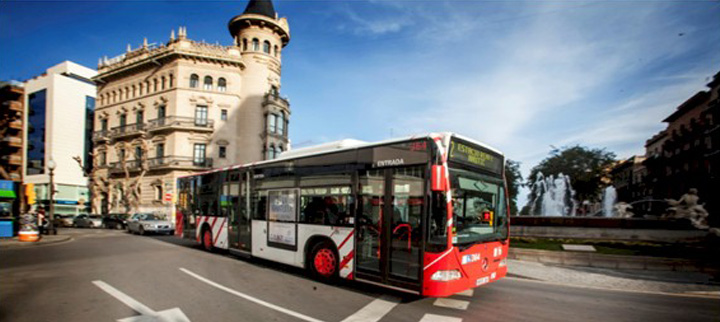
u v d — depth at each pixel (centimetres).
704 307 652
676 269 997
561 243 1357
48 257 1131
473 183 668
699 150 3728
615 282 864
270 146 3916
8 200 1900
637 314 605
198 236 1343
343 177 764
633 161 5559
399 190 652
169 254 1202
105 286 727
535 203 3738
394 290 728
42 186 4884
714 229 1359
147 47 3956
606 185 3556
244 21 3912
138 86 3994
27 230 1608
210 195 1289
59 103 5000
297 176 882
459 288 593
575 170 3556
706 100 3703
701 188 3303
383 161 689
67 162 5031
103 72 4253
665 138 4559
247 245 1040
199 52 3681
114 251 1289
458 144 647
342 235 745
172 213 3506
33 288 711
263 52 3962
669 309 638
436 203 592
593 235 1530
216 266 966
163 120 3650
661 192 4506
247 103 3847
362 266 701
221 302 622
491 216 708
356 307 611
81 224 3231
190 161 3609
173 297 649
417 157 632
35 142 5053
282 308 596
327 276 777
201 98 3700
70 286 728
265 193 987
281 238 907
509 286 805
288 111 4297
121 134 3941
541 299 691
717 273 947
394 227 652
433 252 586
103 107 4291
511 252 1206
